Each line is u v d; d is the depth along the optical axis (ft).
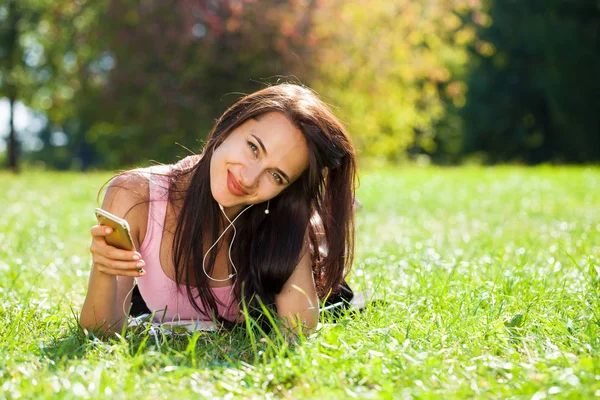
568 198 39.14
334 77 74.38
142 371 9.65
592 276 14.82
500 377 9.63
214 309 12.46
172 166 12.61
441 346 11.09
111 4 75.25
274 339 11.42
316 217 13.08
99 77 82.64
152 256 12.21
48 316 12.66
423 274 15.70
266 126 11.00
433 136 121.49
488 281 14.93
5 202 37.91
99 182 50.70
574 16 107.65
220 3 72.38
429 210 35.01
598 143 110.52
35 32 92.89
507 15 117.50
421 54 85.71
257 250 12.11
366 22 76.33
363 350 10.34
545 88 111.96
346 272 12.94
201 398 8.62
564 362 9.73
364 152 83.10
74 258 20.10
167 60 74.38
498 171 63.52
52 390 8.75
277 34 71.15
